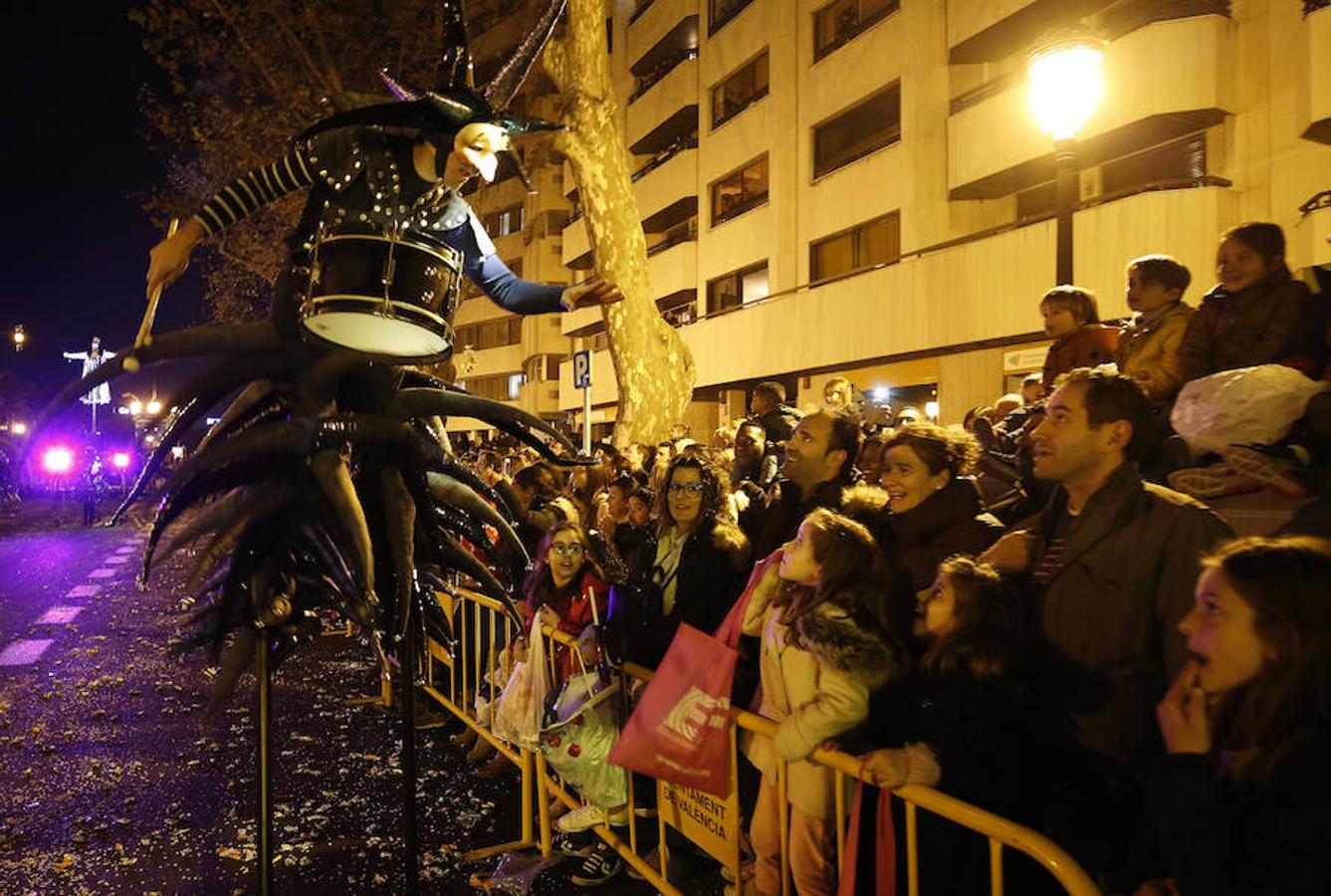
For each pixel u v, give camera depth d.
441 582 3.34
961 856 2.23
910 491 3.10
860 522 3.36
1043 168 15.11
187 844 4.21
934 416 16.94
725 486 3.96
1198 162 13.02
